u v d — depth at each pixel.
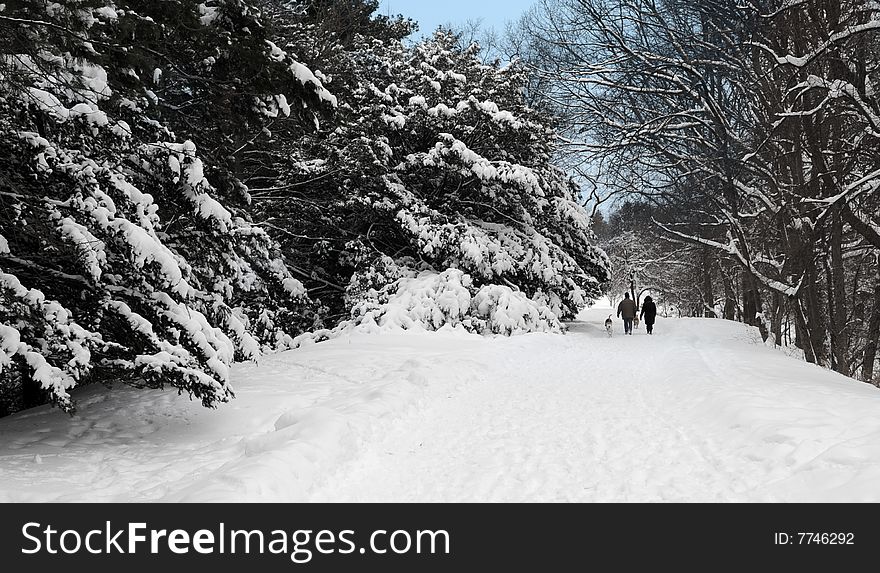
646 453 7.77
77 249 8.34
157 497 6.28
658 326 33.16
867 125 16.44
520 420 9.77
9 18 7.28
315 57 21.78
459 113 24.09
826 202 15.42
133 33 10.02
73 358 7.86
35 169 8.70
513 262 23.30
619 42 28.77
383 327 20.16
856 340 28.52
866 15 16.30
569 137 31.86
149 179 10.65
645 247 66.12
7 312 7.79
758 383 12.29
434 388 11.70
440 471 7.17
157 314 9.05
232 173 14.36
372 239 24.94
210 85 13.22
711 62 24.11
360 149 22.41
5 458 7.94
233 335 11.10
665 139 28.42
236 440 8.85
